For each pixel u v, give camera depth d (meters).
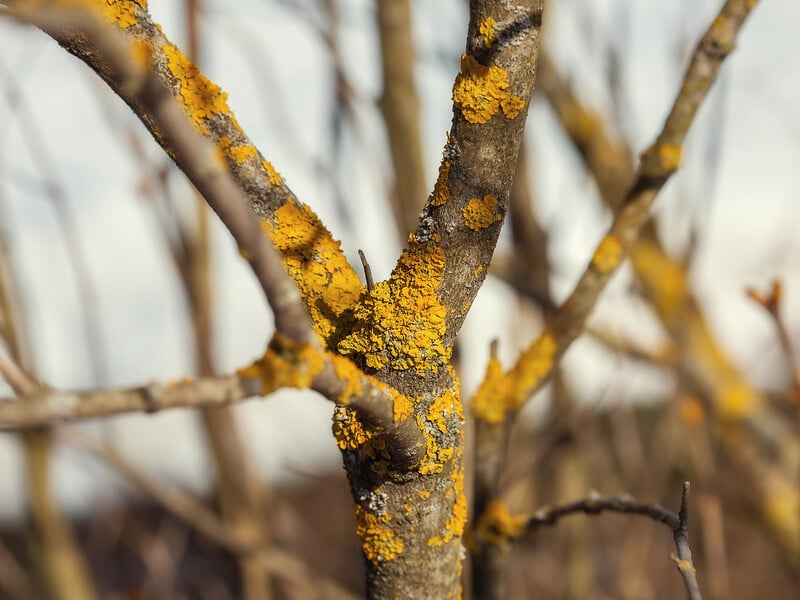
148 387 0.52
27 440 1.19
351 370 0.57
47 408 0.51
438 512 0.63
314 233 0.63
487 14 0.61
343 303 0.63
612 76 1.12
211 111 0.62
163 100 0.51
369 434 0.61
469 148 0.61
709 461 0.94
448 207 0.61
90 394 0.52
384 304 0.62
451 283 0.62
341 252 0.64
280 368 0.54
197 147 0.52
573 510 0.70
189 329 1.03
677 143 0.70
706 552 0.91
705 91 0.70
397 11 1.00
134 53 0.58
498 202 0.61
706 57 0.69
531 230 1.09
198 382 0.53
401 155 1.02
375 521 0.63
